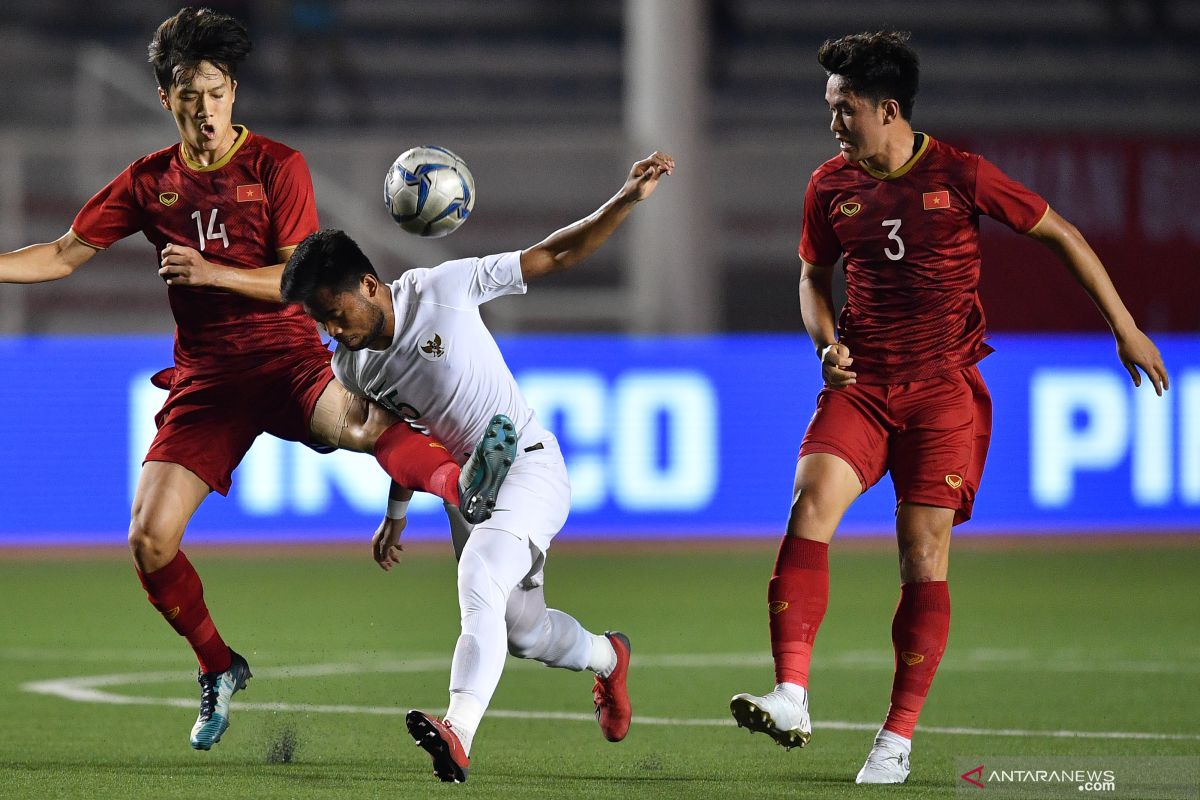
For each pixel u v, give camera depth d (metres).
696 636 33.16
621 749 20.33
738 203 59.28
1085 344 53.75
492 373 17.77
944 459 18.12
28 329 60.56
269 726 22.09
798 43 91.50
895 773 17.47
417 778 17.59
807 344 53.69
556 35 92.88
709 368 53.25
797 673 17.48
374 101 90.00
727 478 53.47
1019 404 53.69
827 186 18.55
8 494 51.34
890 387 18.30
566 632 18.70
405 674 27.70
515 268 17.64
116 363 51.88
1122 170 56.44
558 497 17.61
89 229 20.19
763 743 20.86
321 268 16.61
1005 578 44.97
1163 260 56.50
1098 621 36.00
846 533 56.19
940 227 17.98
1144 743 20.64
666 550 51.31
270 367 19.83
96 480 51.78
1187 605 39.06
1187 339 53.72
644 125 59.47
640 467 52.94
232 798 16.12
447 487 17.86
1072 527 53.84
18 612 37.50
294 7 84.56
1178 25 91.56
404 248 59.47
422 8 92.88
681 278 58.25
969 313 18.52
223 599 39.47
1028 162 56.41
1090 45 91.44
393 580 43.94
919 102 89.81
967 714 23.41
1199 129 88.12
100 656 30.33
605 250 65.00
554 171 60.66
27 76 77.31
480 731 22.02
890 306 18.23
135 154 59.69
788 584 17.83
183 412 19.73
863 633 33.88
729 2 88.75
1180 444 53.84
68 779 17.42
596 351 52.56
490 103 90.75
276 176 19.97
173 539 19.19
